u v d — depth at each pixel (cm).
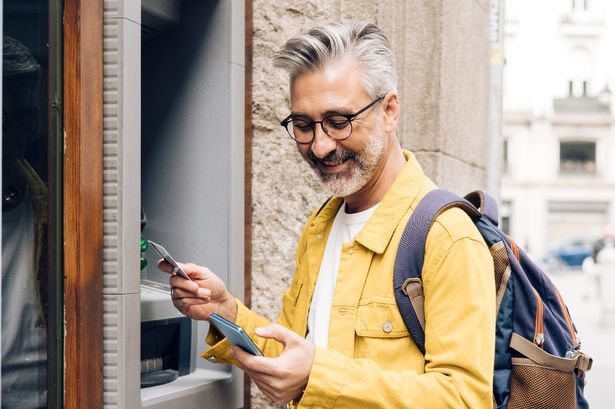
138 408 180
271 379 157
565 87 3966
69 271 171
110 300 175
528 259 181
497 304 172
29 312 173
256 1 232
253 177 232
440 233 163
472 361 156
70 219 171
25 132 172
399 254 166
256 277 234
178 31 215
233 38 211
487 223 177
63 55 172
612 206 3925
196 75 213
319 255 186
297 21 243
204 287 190
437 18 313
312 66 166
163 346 204
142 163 219
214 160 212
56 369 172
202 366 215
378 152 169
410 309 164
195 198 214
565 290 2317
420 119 315
